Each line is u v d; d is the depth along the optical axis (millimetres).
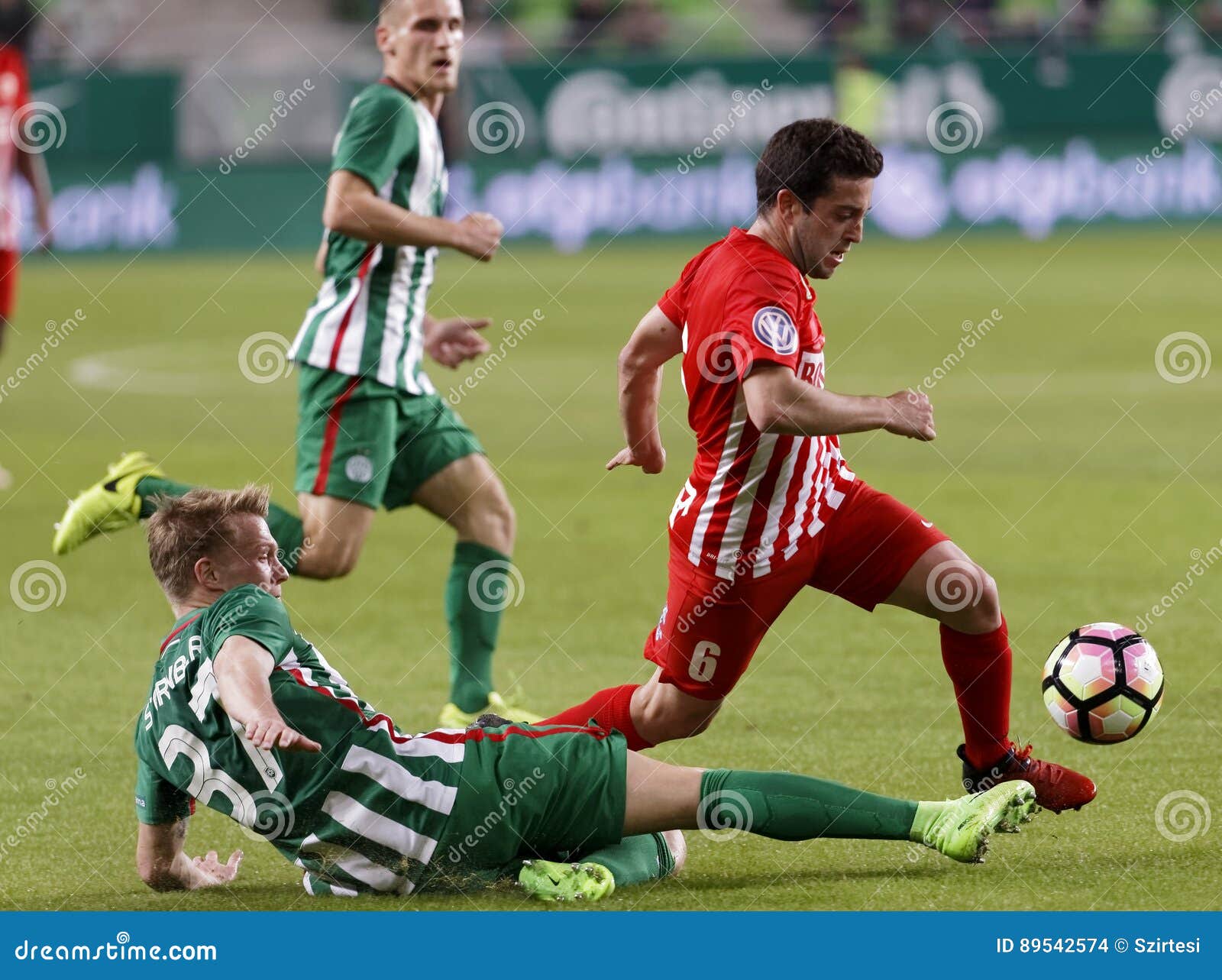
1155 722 16609
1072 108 83250
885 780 15102
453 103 83438
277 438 39719
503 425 40812
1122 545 25641
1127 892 12203
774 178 12805
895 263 74625
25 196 85688
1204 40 82812
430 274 18953
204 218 86812
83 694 19109
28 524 30109
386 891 12344
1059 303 61469
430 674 19875
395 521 30406
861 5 94000
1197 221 83625
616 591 23875
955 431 38156
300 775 11898
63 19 103062
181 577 12469
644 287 70500
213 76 86188
